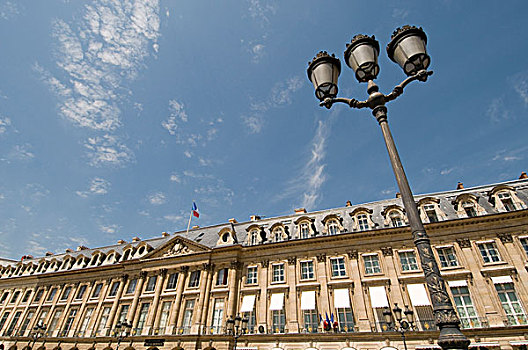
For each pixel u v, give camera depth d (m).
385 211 34.22
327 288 31.75
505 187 30.53
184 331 34.94
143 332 36.34
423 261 6.02
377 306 28.66
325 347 28.20
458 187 35.75
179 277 39.25
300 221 38.31
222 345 31.64
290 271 34.44
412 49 7.37
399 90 7.74
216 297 36.12
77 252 55.06
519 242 27.58
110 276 46.06
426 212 32.62
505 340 23.81
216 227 45.56
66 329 43.34
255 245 37.53
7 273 57.25
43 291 49.84
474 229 29.53
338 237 34.00
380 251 31.92
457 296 27.31
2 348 44.66
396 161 7.05
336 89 8.37
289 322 31.27
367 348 26.86
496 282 26.53
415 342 25.61
